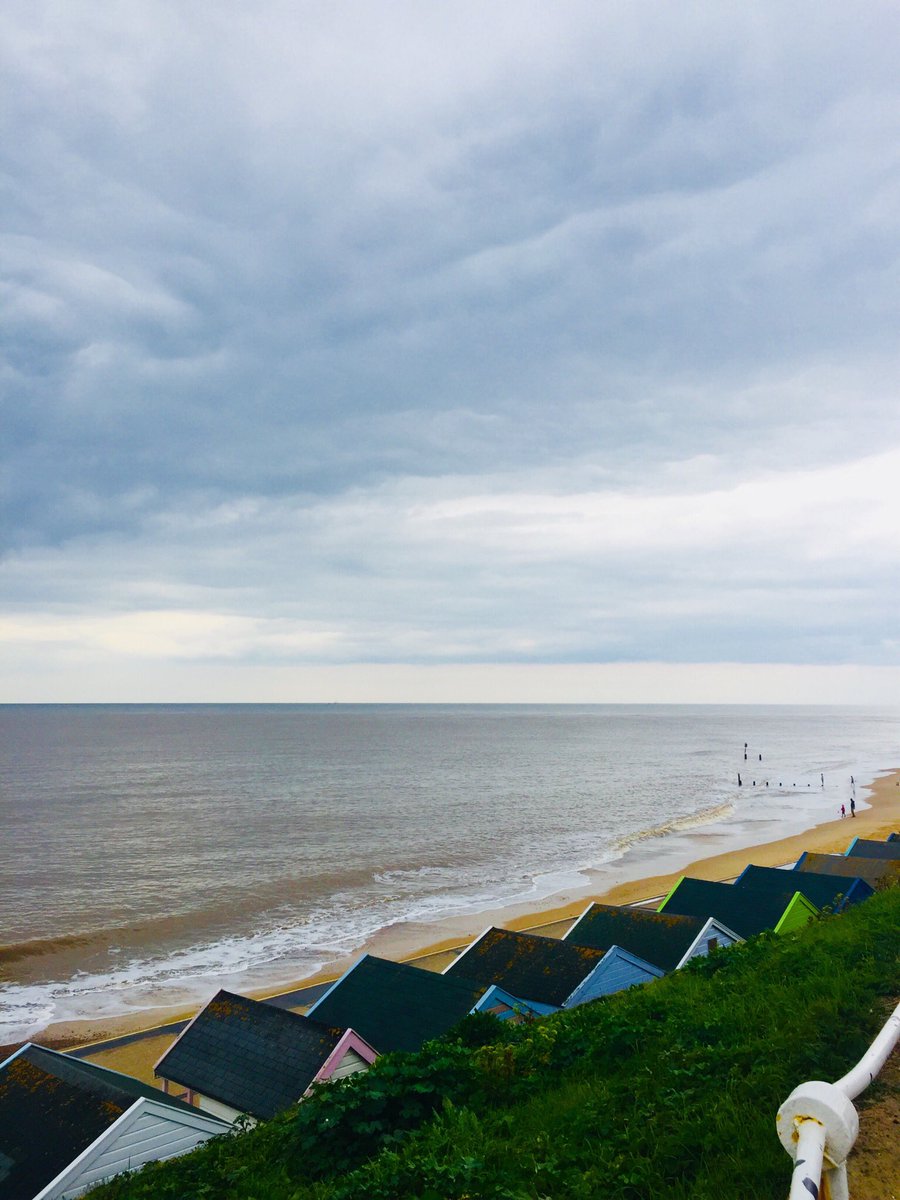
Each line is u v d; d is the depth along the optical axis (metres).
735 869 67.56
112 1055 33.59
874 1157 7.00
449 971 27.62
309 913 55.19
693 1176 7.48
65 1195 15.48
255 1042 22.19
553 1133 9.30
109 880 64.06
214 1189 11.66
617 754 192.00
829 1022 10.38
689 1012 13.46
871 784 134.25
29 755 177.25
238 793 115.56
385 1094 11.52
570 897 58.62
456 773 144.25
